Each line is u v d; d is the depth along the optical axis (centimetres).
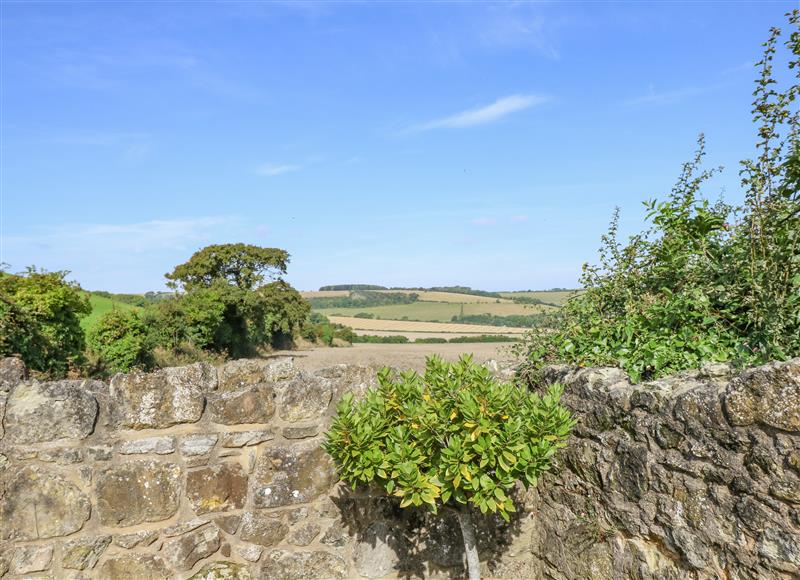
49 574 337
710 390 276
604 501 344
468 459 298
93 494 345
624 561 326
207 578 368
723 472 266
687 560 286
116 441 351
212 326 2411
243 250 3594
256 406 381
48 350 923
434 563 406
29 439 334
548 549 396
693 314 374
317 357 2652
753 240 342
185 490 366
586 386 362
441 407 309
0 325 813
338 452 319
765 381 246
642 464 314
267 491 383
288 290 3669
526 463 295
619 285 466
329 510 395
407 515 405
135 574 354
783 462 238
